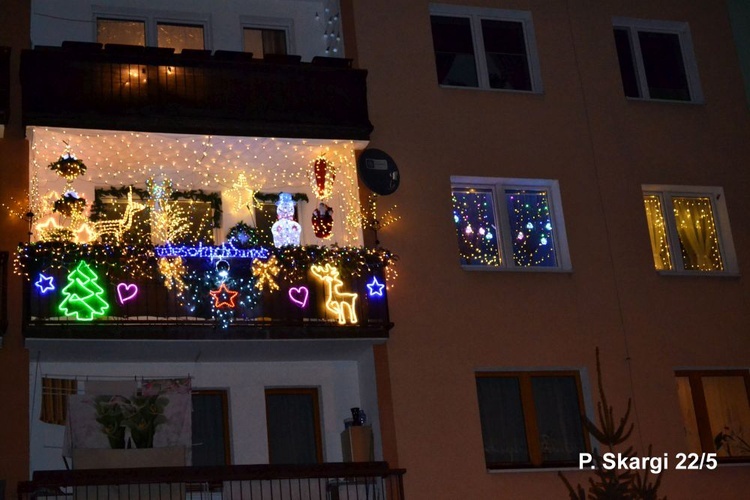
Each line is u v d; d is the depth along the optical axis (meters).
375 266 17.55
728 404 18.94
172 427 15.79
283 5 20.20
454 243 18.34
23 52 16.80
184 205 18.55
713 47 21.27
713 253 20.09
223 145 17.80
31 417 16.38
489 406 17.81
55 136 17.00
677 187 20.09
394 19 19.50
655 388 18.45
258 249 17.14
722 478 18.30
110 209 18.19
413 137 18.75
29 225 16.42
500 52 20.25
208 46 19.58
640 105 20.30
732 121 20.78
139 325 16.14
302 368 17.95
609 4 20.86
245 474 15.00
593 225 19.20
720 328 19.20
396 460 16.83
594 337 18.47
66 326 15.82
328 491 15.80
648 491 14.65
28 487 14.06
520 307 18.28
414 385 17.31
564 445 17.94
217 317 16.61
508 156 19.16
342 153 18.55
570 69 20.14
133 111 17.09
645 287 19.05
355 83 18.42
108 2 19.22
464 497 16.97
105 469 14.49
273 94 17.92
